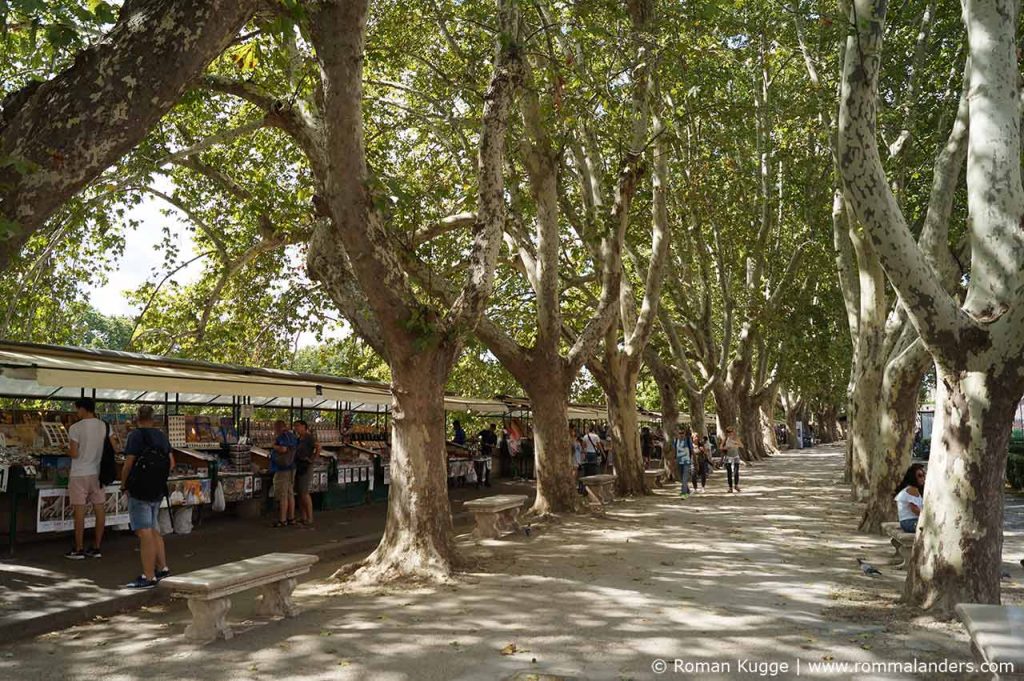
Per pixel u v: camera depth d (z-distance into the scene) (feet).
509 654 20.11
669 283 90.79
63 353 36.65
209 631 21.66
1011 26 22.91
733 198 79.25
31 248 52.90
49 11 17.19
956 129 34.09
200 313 61.21
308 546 38.40
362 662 19.56
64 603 24.73
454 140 56.54
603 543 39.06
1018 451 80.18
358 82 27.20
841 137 22.59
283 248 61.00
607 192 65.26
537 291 49.21
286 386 45.75
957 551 22.81
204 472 43.06
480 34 50.24
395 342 30.68
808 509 55.88
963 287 44.80
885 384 42.83
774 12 55.31
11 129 12.94
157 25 13.60
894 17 52.19
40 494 33.47
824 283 103.09
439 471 31.55
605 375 66.59
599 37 47.06
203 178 54.75
